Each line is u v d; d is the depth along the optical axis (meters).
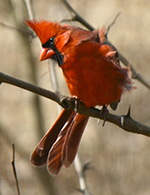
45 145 7.01
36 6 13.18
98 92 6.10
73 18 8.20
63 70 6.21
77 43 5.94
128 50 13.94
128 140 13.66
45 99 14.74
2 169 13.66
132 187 12.98
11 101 14.77
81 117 7.05
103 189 13.08
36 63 13.38
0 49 14.41
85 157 13.66
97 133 14.02
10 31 14.41
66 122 7.07
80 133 7.13
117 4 14.47
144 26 14.07
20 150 13.95
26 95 14.84
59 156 7.05
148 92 13.30
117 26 14.16
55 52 6.12
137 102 13.28
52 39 6.10
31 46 13.03
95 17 14.36
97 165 13.46
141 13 14.21
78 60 5.93
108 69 5.97
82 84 6.07
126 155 13.45
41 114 13.13
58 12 11.31
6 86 15.02
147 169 13.14
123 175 13.23
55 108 14.64
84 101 6.29
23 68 14.19
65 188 13.14
